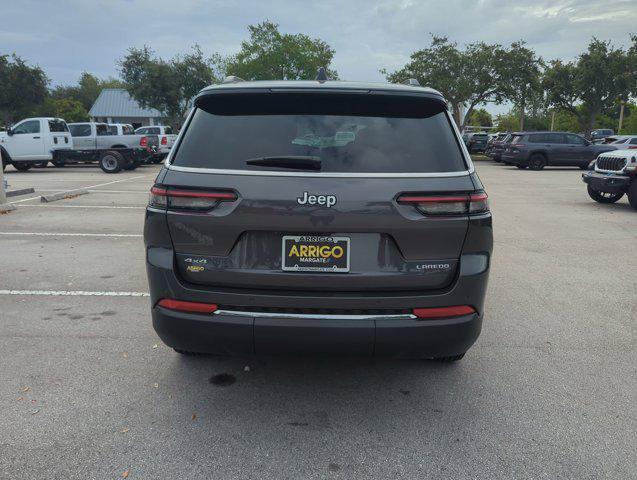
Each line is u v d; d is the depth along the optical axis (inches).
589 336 173.6
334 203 107.3
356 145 113.3
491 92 1461.6
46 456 106.4
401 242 109.3
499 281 237.1
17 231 329.1
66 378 139.0
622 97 1562.5
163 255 113.7
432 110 121.8
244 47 1833.2
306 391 135.2
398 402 130.3
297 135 114.8
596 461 107.3
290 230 108.6
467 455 109.0
